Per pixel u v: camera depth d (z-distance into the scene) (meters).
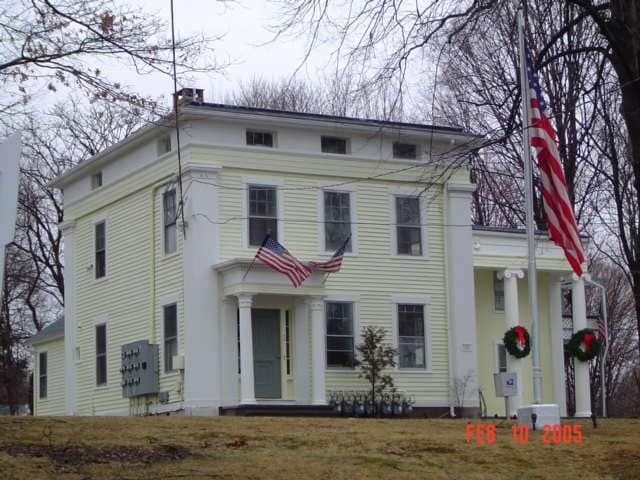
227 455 14.32
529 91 20.64
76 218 38.28
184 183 31.94
